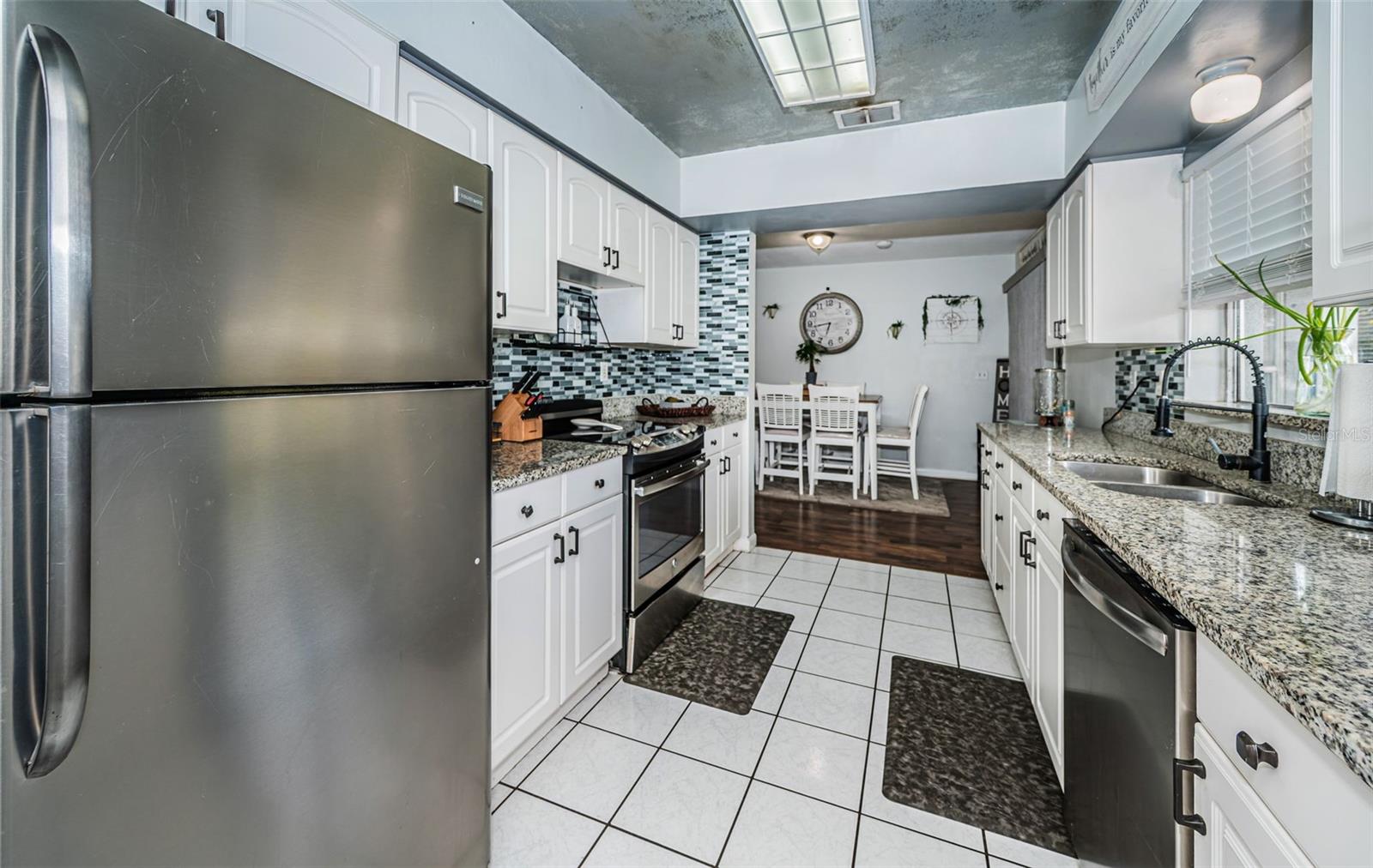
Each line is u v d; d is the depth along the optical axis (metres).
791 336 6.15
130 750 0.62
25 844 0.56
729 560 3.29
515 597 1.50
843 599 2.74
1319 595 0.76
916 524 4.02
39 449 0.54
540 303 2.03
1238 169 1.89
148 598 0.63
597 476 1.90
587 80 2.32
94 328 0.57
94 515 0.58
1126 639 0.96
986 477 2.99
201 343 0.67
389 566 0.95
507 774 1.54
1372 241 0.88
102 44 0.57
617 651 2.04
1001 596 2.35
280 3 1.12
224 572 0.71
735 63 2.22
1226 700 0.70
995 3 1.84
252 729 0.75
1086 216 2.30
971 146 2.62
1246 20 1.41
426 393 1.01
